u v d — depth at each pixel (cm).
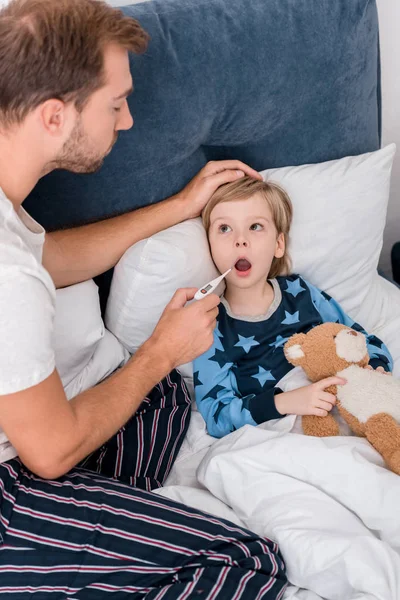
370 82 162
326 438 125
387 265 219
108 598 105
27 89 95
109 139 108
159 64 134
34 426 101
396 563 106
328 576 109
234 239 141
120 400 114
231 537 109
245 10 144
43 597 104
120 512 109
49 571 104
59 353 128
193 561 106
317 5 150
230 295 149
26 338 95
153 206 144
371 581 103
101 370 137
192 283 140
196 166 151
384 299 167
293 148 160
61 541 105
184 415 141
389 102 193
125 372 118
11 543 105
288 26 147
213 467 125
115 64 102
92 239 137
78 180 135
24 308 95
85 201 139
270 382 142
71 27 96
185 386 146
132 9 137
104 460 132
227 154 157
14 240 98
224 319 147
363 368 134
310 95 154
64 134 102
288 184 154
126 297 139
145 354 120
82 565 105
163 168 144
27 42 94
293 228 154
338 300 160
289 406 132
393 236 217
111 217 144
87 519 107
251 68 144
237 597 104
